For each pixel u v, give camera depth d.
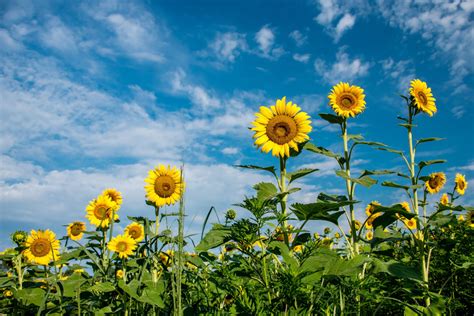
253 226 0.84
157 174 1.35
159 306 0.96
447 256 1.39
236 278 0.88
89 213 1.56
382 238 1.18
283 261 0.88
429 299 1.12
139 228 1.52
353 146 1.28
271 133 1.25
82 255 1.23
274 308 0.73
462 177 2.07
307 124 1.25
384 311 1.11
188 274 1.06
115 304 1.10
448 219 1.23
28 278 1.43
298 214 1.00
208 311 0.90
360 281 0.80
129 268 1.19
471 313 1.37
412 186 1.24
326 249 0.89
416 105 1.41
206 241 0.95
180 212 0.71
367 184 1.15
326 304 0.76
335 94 1.35
